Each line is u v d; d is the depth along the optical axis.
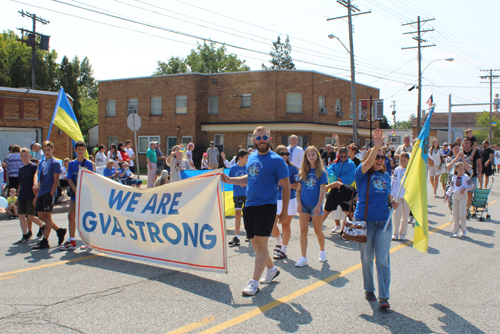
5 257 6.66
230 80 30.42
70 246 7.14
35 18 37.03
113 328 3.97
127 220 6.25
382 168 4.78
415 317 4.30
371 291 4.77
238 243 7.78
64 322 4.11
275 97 29.20
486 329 4.02
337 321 4.18
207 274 5.77
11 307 4.50
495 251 7.23
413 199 5.14
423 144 5.18
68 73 52.72
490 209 12.17
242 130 29.81
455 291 5.12
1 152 19.69
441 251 7.23
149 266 6.14
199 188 5.54
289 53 62.56
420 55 33.53
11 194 11.43
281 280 5.54
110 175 12.12
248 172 5.07
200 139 31.20
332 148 16.03
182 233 5.68
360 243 4.78
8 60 58.09
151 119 32.25
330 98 31.59
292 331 3.93
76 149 7.11
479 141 69.75
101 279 5.50
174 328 3.97
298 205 6.24
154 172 17.22
